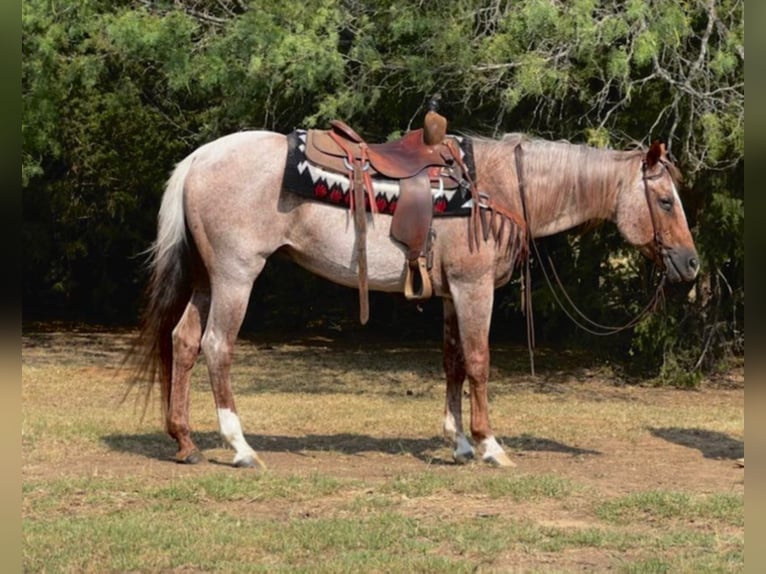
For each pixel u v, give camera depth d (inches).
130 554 213.8
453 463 312.7
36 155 678.5
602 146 439.2
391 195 293.9
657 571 206.5
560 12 424.8
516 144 311.9
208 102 667.4
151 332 303.3
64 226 789.9
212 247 292.4
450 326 316.8
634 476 301.1
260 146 294.5
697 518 250.1
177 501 258.2
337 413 418.6
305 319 797.9
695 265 306.0
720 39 444.8
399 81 489.1
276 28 445.1
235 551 216.7
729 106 446.0
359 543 223.5
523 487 269.9
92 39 553.9
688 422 412.2
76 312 863.1
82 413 400.2
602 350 589.3
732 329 581.0
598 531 234.5
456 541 226.1
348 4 485.7
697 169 452.8
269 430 373.1
